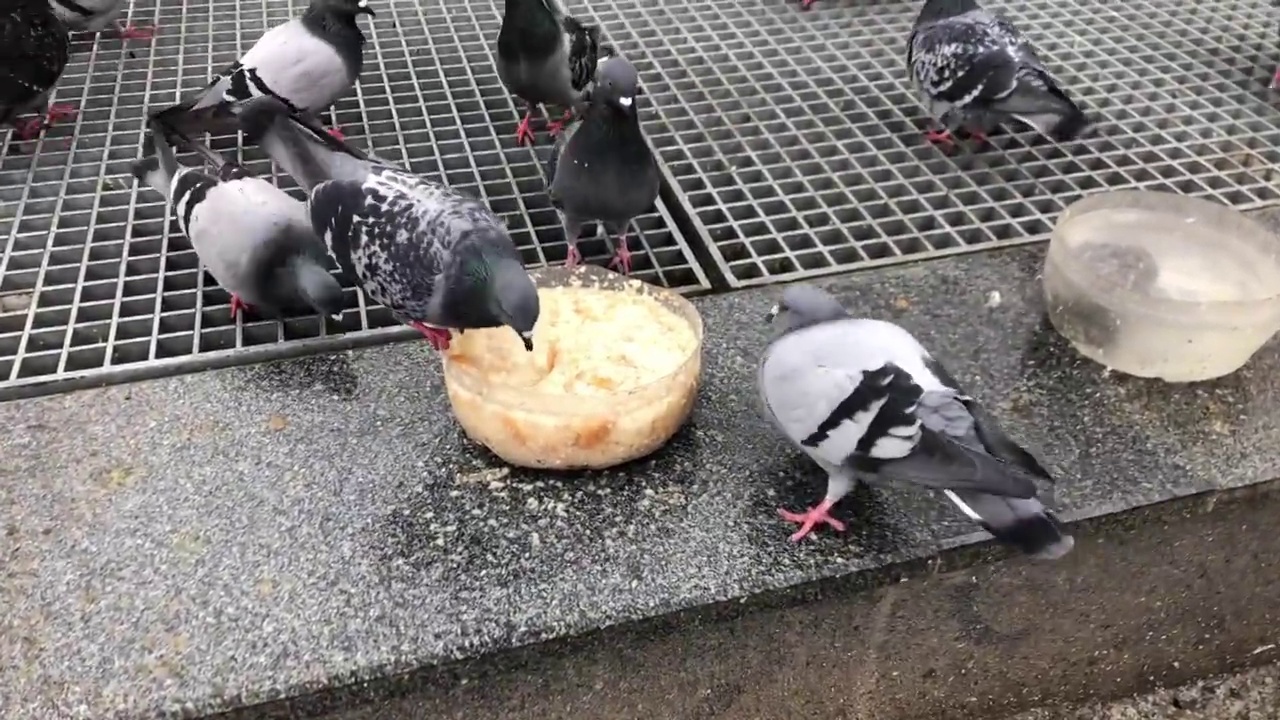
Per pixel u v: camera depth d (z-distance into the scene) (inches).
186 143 41.3
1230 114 52.8
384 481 29.5
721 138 50.3
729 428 31.9
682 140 49.8
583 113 46.5
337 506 28.7
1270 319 32.7
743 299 37.8
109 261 40.6
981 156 49.6
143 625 25.3
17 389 33.3
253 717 24.3
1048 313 37.0
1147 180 47.3
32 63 46.6
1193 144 50.1
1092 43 59.9
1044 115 46.8
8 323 37.4
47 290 38.7
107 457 30.2
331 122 51.0
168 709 23.6
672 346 32.3
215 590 26.2
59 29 48.4
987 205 45.3
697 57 57.4
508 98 53.7
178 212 37.8
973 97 47.6
